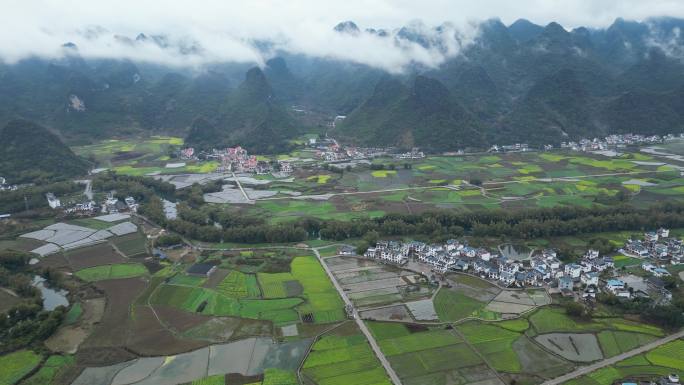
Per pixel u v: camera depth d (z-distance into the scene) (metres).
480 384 144.50
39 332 169.75
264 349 164.12
